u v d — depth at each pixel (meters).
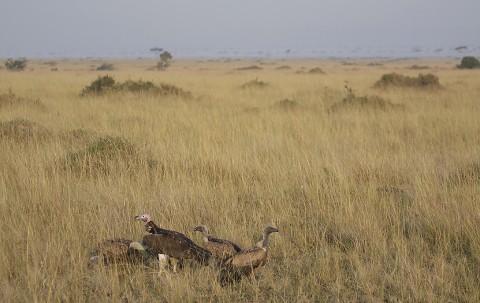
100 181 29.25
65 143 39.19
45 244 21.27
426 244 22.52
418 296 18.33
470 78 130.50
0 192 26.73
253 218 25.20
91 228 23.28
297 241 23.20
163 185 29.67
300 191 28.69
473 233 22.83
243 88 101.19
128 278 19.84
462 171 32.50
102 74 178.12
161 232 20.41
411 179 31.36
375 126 51.81
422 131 47.78
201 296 18.62
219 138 42.38
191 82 124.56
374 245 22.30
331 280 19.78
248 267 19.34
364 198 27.11
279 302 18.39
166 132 43.94
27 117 52.88
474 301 17.94
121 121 51.12
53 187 27.62
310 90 95.12
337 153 36.91
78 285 19.03
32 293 18.08
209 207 25.89
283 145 40.09
